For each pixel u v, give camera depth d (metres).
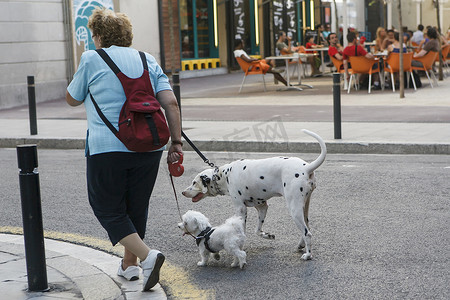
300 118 16.03
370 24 48.09
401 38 19.59
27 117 18.61
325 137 13.02
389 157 11.70
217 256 6.21
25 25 22.69
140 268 6.07
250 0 38.84
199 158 12.29
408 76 22.64
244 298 5.32
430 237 6.79
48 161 12.25
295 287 5.51
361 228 7.21
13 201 9.04
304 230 6.10
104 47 5.43
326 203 8.39
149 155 5.20
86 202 8.87
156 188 9.66
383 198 8.55
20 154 5.25
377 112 16.64
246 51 38.66
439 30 29.58
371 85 23.22
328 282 5.59
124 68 5.23
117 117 5.13
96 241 7.04
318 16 45.72
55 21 24.05
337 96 12.67
